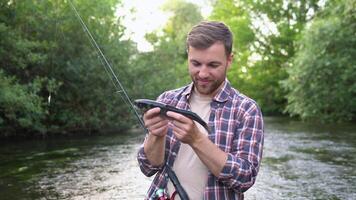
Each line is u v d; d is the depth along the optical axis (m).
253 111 1.88
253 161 1.82
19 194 5.97
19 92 10.08
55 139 12.20
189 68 1.90
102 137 12.76
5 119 11.66
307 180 6.86
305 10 26.52
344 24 17.62
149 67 14.72
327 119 18.98
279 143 11.40
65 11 12.48
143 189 6.30
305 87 18.75
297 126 17.23
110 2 14.36
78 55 12.94
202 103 1.96
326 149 10.16
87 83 13.09
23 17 11.83
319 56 18.11
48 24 12.29
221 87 1.93
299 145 10.95
